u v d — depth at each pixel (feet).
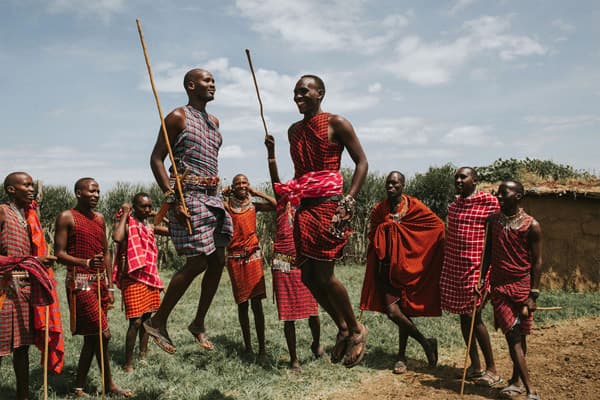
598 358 21.89
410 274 22.12
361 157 13.04
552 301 33.14
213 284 15.12
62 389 19.85
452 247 21.26
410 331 22.25
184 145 14.51
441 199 61.26
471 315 20.70
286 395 19.27
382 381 20.75
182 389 19.45
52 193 66.80
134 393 19.42
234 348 24.98
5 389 19.38
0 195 56.44
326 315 31.91
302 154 13.19
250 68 16.31
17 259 16.81
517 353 18.42
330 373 21.44
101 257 18.62
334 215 12.79
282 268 22.18
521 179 66.44
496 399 18.66
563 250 37.42
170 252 60.90
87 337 18.95
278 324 30.37
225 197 24.29
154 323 14.24
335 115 13.07
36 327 17.63
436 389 19.76
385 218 23.39
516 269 18.63
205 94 14.94
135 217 22.79
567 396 18.40
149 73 14.17
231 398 18.81
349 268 54.19
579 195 36.52
